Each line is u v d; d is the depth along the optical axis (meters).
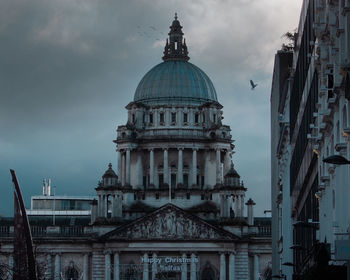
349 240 78.94
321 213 124.38
